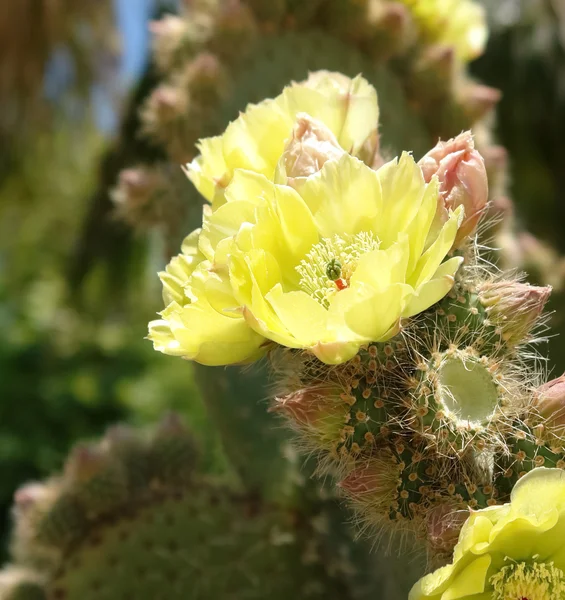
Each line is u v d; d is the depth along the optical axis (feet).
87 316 4.88
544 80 3.26
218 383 1.53
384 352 0.85
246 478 1.59
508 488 0.85
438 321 0.88
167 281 0.93
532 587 0.80
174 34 1.78
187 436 1.70
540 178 3.59
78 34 4.89
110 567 1.54
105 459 1.61
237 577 1.53
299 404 0.87
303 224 0.86
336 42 1.70
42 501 1.63
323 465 0.99
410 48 1.71
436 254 0.81
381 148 1.41
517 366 0.93
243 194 0.90
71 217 6.25
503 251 1.55
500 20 3.25
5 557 3.56
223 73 1.64
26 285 6.40
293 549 1.56
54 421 4.19
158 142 1.77
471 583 0.77
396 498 0.86
